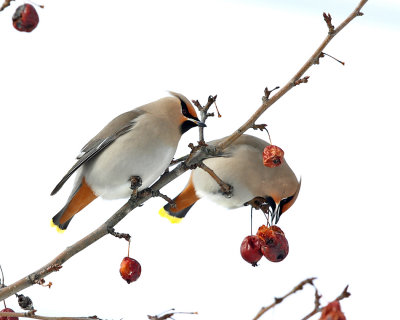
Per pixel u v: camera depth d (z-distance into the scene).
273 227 9.04
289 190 11.48
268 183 11.37
